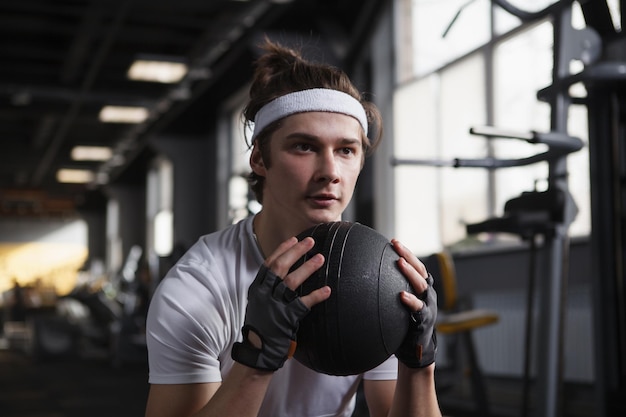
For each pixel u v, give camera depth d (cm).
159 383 100
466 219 551
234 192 1102
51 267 2131
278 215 102
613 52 223
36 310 1303
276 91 100
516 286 464
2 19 717
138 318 795
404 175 632
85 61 856
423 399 95
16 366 788
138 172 1678
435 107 598
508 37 510
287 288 85
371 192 675
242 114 108
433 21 608
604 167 245
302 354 89
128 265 1008
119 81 931
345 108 96
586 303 399
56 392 546
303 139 96
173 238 1182
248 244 107
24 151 1372
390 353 90
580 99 248
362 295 86
